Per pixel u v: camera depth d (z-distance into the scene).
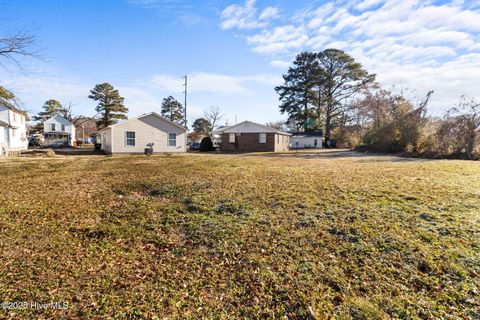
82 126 56.31
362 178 7.16
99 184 7.55
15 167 11.49
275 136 26.73
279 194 5.58
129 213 4.92
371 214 4.14
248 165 11.38
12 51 10.53
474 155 13.55
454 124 14.58
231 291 2.49
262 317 2.13
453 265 2.67
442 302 2.18
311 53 38.28
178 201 5.57
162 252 3.39
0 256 3.24
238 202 5.15
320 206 4.66
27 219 4.65
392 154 18.98
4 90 10.80
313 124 40.25
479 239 3.15
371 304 2.21
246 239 3.58
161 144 21.83
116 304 2.31
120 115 47.09
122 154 20.25
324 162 12.64
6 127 22.69
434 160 13.07
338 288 2.45
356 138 34.19
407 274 2.60
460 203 4.50
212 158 15.98
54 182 7.93
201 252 3.33
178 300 2.36
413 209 4.28
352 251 3.10
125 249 3.49
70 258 3.22
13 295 2.44
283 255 3.11
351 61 36.53
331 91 38.78
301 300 2.30
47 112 47.34
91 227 4.25
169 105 55.25
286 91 40.38
